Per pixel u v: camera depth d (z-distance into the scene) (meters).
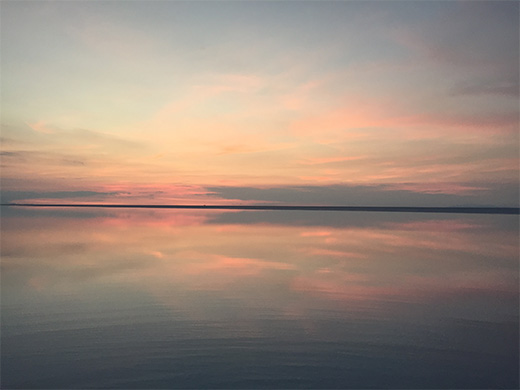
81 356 6.25
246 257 15.50
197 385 5.35
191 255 15.95
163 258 15.25
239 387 5.30
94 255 15.88
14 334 7.17
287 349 6.54
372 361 6.11
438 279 11.67
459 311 8.63
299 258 15.23
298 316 8.26
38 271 12.72
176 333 7.25
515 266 13.65
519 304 9.18
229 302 9.30
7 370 5.77
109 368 5.83
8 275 12.10
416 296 9.82
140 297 9.70
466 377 5.62
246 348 6.57
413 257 15.47
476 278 11.84
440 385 5.40
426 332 7.35
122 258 15.22
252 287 10.73
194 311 8.58
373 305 9.09
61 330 7.39
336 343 6.80
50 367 5.87
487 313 8.51
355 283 11.21
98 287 10.68
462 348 6.62
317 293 10.12
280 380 5.48
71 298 9.59
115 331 7.34
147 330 7.40
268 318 8.12
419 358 6.22
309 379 5.52
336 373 5.71
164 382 5.43
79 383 5.41
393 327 7.62
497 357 6.27
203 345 6.70
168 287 10.70
